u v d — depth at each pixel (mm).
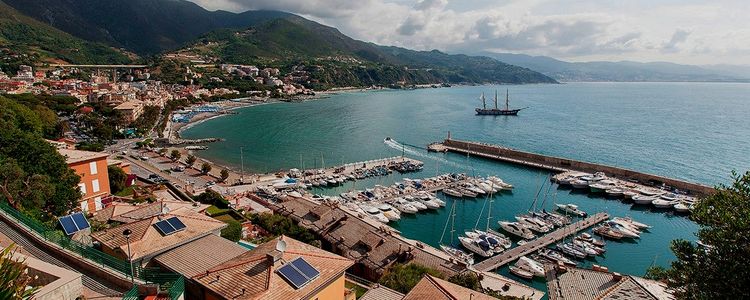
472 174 141250
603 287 43938
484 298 35000
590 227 94125
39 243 34844
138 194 82125
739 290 20781
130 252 30234
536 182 132000
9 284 15398
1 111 97625
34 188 49594
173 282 27078
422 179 131250
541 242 83500
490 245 80125
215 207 84750
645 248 85250
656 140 194250
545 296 60250
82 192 66875
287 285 26203
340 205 95688
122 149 159750
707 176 134750
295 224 79562
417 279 48875
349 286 46344
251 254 29688
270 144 190625
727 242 21828
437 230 93812
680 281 24562
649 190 117812
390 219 98062
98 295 27328
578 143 191750
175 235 33156
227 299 25031
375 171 137250
